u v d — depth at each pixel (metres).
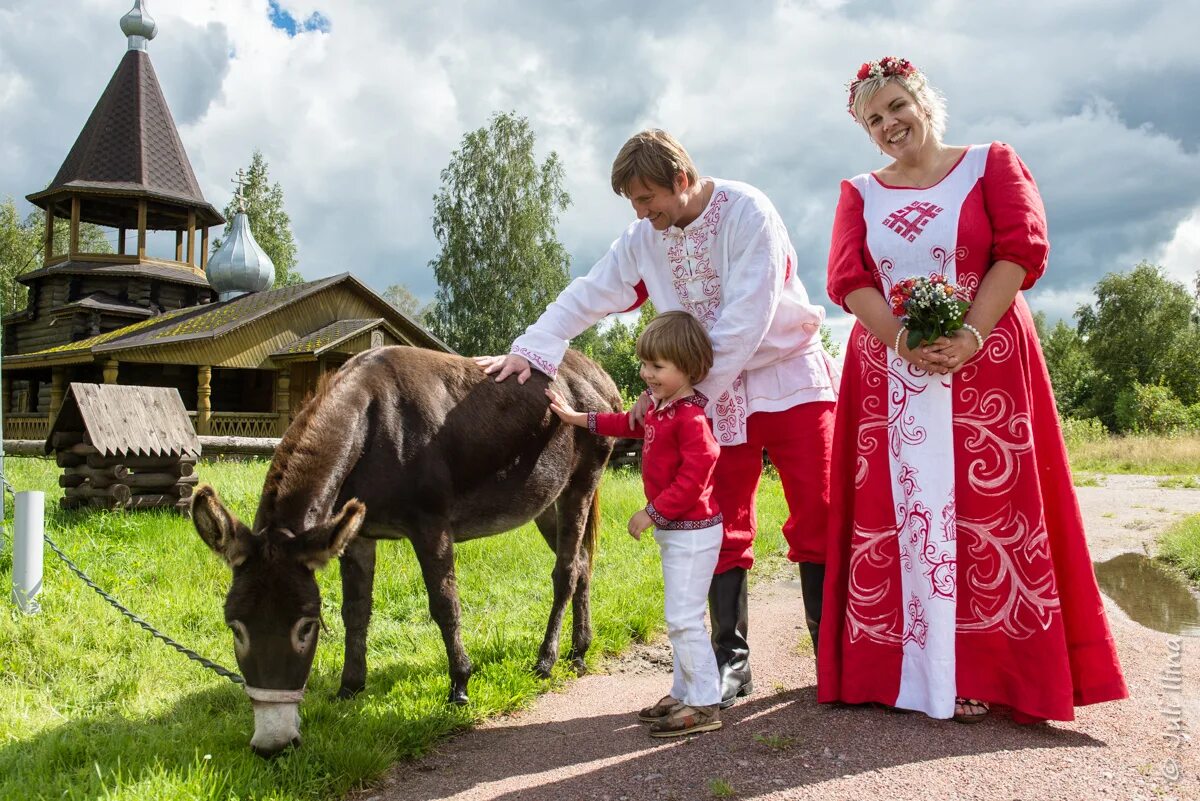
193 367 25.31
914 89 3.18
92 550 6.02
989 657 3.08
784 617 5.50
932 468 3.14
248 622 2.78
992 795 2.44
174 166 28.75
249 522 7.14
